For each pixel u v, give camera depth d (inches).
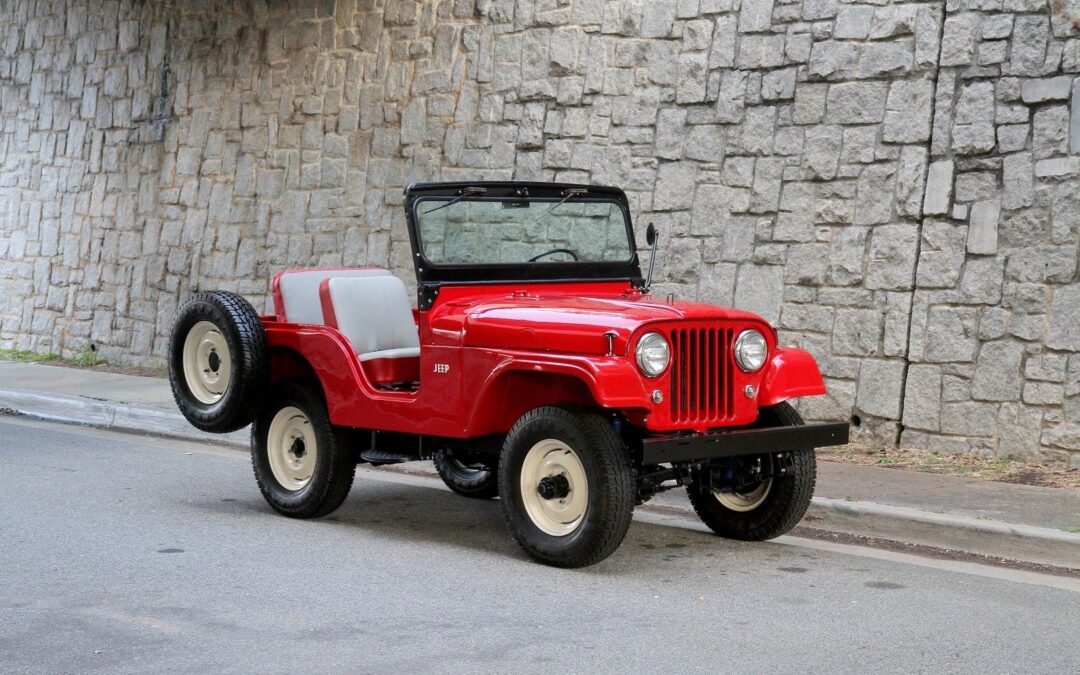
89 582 249.9
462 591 246.4
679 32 444.1
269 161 569.6
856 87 403.2
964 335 380.8
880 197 397.7
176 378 328.8
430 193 292.8
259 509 330.6
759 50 424.8
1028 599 245.0
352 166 540.7
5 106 676.7
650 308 270.8
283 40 566.9
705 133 436.5
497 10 496.1
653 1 450.9
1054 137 366.9
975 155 380.8
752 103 425.7
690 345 266.2
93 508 325.4
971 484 341.1
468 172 502.6
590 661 201.8
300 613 229.3
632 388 253.1
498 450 287.7
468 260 297.4
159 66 614.2
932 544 296.5
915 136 391.5
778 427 275.4
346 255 540.7
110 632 216.4
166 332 606.9
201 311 318.7
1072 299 362.6
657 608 235.0
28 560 267.4
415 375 315.3
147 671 195.9
